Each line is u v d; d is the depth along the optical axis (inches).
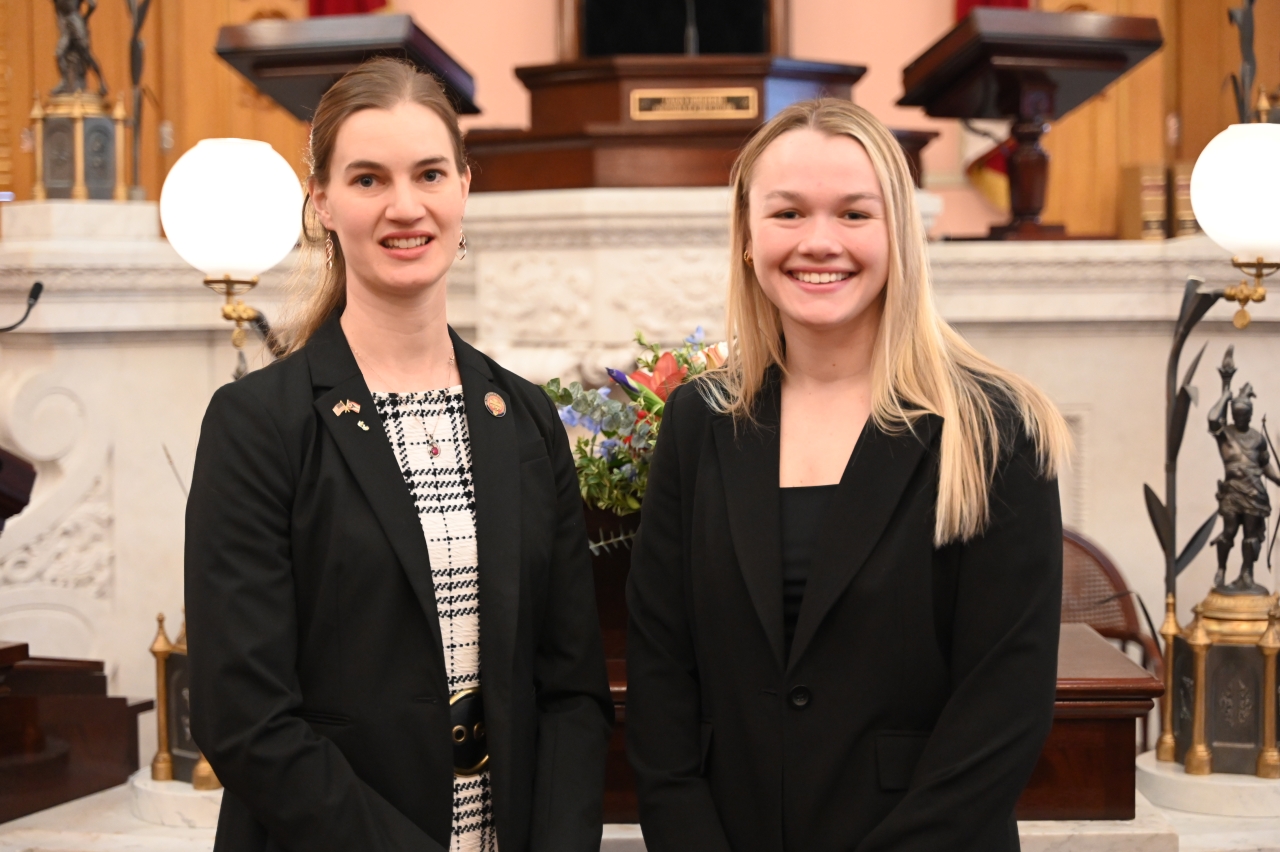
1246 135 95.8
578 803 61.3
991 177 219.0
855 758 59.9
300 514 59.1
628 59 136.3
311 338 63.8
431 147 60.6
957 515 57.9
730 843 62.4
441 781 59.1
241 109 218.8
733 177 66.9
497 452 62.9
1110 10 212.8
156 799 96.3
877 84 231.9
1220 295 104.4
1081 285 138.1
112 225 137.2
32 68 212.1
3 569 131.7
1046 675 57.9
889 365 61.8
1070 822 78.3
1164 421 139.6
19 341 137.0
